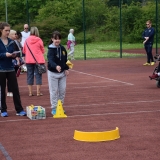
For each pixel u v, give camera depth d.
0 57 9.40
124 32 48.16
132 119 9.03
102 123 8.70
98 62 25.94
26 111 10.02
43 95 12.96
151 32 22.38
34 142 7.31
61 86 9.85
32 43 12.62
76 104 11.05
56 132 8.00
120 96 12.22
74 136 7.50
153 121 8.80
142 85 14.62
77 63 25.59
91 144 7.09
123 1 51.91
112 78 17.08
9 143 7.30
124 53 33.91
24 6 48.38
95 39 49.28
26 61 12.69
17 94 9.74
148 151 6.62
